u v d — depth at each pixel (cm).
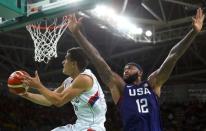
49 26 710
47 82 2130
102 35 1850
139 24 1575
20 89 497
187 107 2133
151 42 1612
